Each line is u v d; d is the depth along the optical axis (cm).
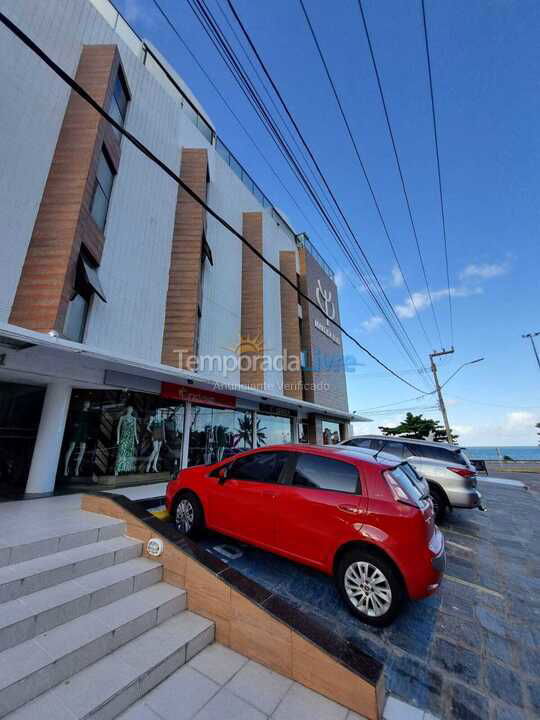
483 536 621
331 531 345
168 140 1078
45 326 598
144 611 276
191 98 1293
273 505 390
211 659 262
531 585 418
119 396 778
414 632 312
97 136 745
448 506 652
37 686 202
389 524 320
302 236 2036
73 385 681
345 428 2114
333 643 245
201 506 464
